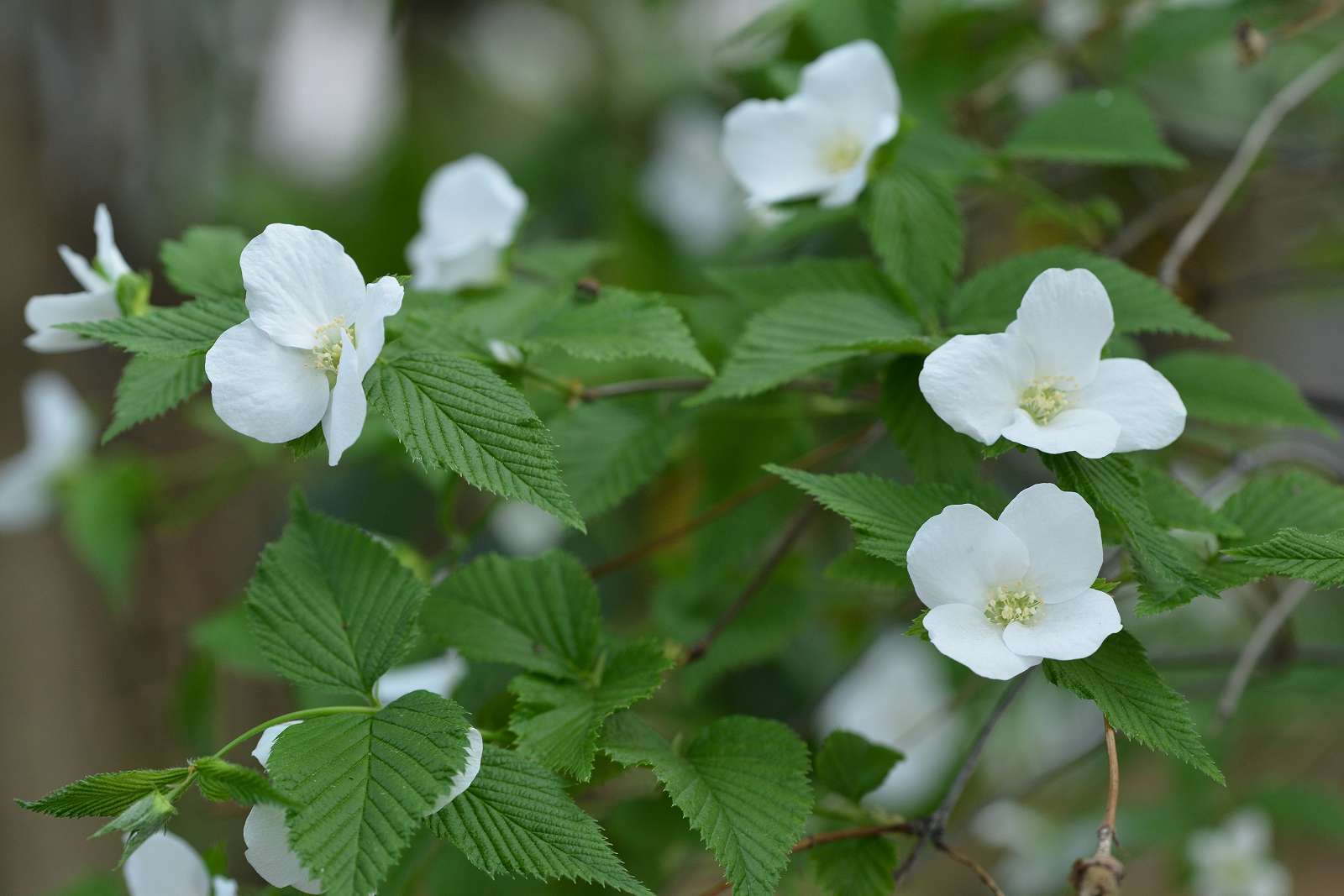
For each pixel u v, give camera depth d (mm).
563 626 738
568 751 705
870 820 735
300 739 685
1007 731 1166
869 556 727
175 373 726
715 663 825
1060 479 697
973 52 951
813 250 939
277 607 710
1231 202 913
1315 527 718
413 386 692
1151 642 1193
